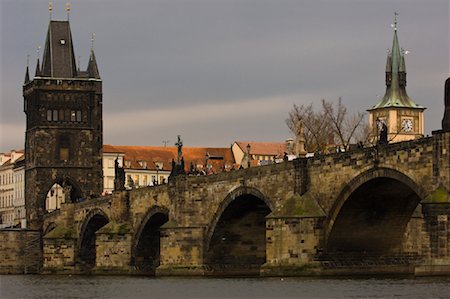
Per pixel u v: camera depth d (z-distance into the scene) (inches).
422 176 6791.3
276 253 7706.7
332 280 7204.7
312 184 7746.1
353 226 7642.7
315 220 7583.7
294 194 7829.7
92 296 6968.5
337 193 7490.2
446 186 6589.6
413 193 7421.3
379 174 7145.7
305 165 7795.3
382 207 7588.6
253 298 6087.6
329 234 7578.7
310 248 7603.4
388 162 7062.0
